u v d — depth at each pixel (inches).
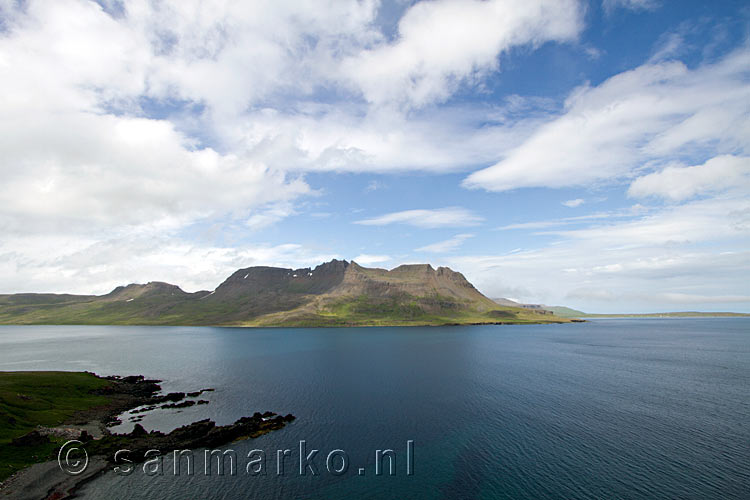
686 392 3966.5
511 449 2480.3
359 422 3038.9
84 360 7017.7
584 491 1951.3
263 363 6461.6
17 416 2901.1
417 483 2074.3
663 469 2172.7
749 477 2065.7
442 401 3656.5
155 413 3373.5
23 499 1860.2
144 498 1908.2
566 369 5526.6
